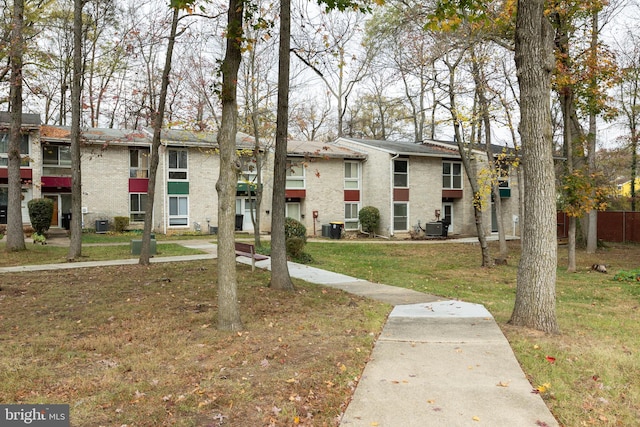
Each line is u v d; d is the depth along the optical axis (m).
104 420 3.74
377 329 6.61
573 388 4.46
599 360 5.20
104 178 25.34
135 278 10.87
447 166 30.66
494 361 5.18
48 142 23.34
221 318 6.46
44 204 20.73
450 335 6.28
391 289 10.30
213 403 4.04
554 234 6.60
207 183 26.20
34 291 9.24
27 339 5.98
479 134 20.89
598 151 36.97
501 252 16.48
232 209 6.51
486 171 15.30
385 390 4.39
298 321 7.01
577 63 14.27
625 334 6.52
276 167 9.70
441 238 27.83
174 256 15.66
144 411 3.90
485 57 14.09
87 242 19.84
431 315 7.56
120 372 4.80
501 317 7.34
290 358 5.24
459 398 4.20
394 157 27.86
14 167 15.64
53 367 4.97
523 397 4.21
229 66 6.38
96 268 12.64
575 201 14.35
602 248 22.62
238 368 4.91
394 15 14.95
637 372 4.89
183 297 8.58
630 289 11.04
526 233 6.66
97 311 7.50
